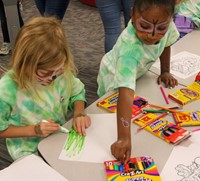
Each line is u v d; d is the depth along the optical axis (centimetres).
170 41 122
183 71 128
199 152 88
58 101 112
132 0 173
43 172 82
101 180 80
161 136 93
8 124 105
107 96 114
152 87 118
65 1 236
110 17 175
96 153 89
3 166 169
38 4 258
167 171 82
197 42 151
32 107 107
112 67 127
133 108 105
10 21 232
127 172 81
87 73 245
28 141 111
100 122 101
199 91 113
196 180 79
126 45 108
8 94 101
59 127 98
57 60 93
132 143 92
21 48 93
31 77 96
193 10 167
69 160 87
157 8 95
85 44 291
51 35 94
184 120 99
